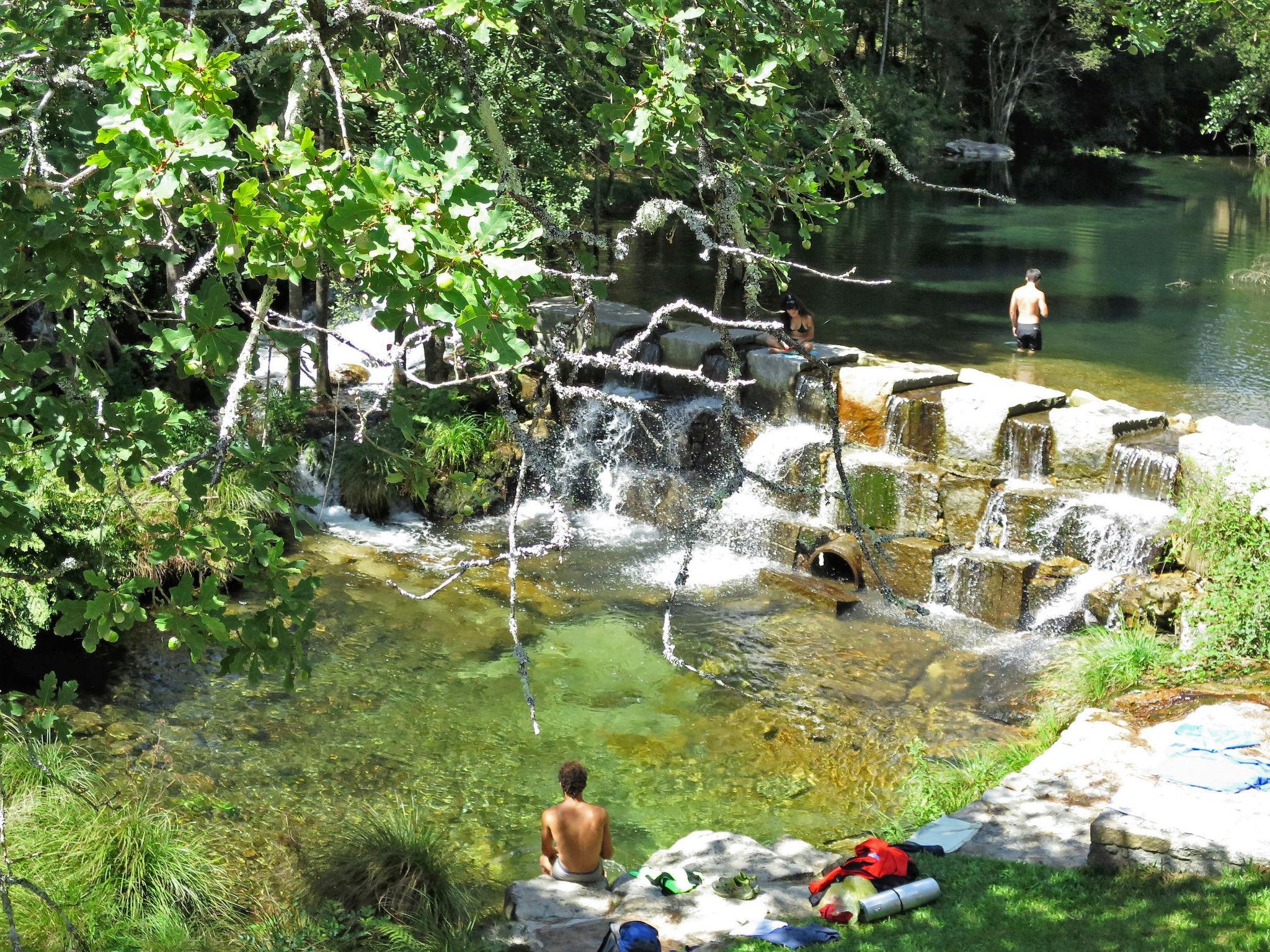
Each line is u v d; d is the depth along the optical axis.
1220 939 6.43
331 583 14.24
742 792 10.21
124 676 11.80
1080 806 8.37
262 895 8.34
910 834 8.95
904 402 15.02
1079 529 13.12
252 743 10.83
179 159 2.85
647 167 4.79
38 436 4.20
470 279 2.83
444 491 16.19
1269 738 8.82
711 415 16.48
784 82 4.55
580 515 16.77
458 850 9.37
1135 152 67.00
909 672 12.20
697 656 12.66
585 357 3.53
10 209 3.58
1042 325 22.73
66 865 7.82
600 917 7.44
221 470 3.40
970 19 55.59
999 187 46.66
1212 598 11.25
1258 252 31.59
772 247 4.78
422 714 11.49
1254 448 12.41
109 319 13.01
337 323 15.81
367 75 3.70
